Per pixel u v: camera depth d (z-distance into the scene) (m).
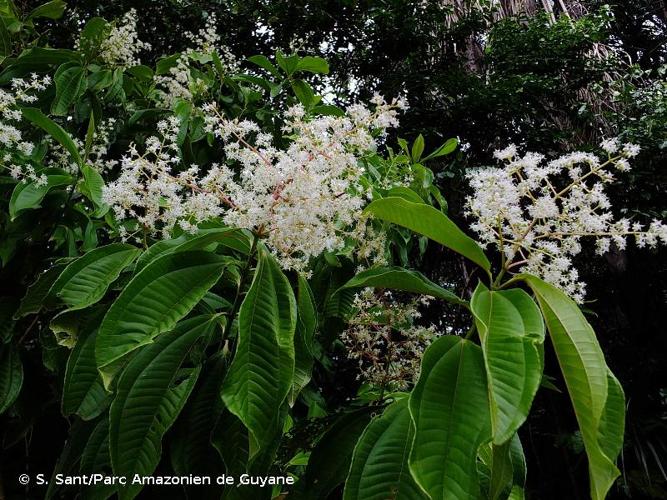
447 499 0.92
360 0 6.45
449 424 1.02
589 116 6.37
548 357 4.98
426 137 6.08
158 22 5.84
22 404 2.02
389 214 1.41
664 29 8.83
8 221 2.08
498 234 1.45
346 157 1.52
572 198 1.40
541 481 5.05
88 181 1.90
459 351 1.17
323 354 2.88
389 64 6.80
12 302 1.98
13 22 3.11
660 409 4.99
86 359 1.52
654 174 5.63
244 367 1.21
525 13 7.09
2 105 2.21
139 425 1.31
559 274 1.41
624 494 4.66
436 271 5.83
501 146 6.32
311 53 6.56
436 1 6.38
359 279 1.50
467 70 6.85
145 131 3.00
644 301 5.86
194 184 1.60
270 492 1.43
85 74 2.72
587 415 1.04
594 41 6.52
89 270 1.59
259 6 6.25
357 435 1.52
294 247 1.57
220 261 1.44
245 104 3.16
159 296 1.31
